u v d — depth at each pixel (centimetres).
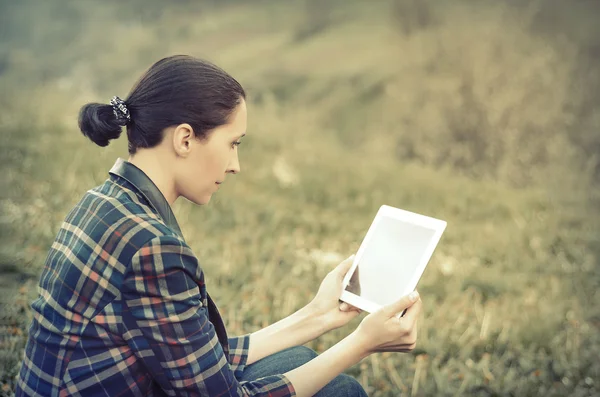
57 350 178
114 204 183
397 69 1313
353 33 1697
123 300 176
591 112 1081
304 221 615
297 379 197
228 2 2012
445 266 526
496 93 1088
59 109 941
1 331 333
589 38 1239
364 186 786
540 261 554
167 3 2025
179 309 178
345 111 1381
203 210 597
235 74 1600
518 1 1308
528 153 1027
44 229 476
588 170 961
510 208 728
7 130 755
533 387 341
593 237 624
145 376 182
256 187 725
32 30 1859
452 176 968
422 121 1138
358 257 229
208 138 189
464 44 1137
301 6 1870
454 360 363
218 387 183
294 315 236
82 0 2019
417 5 1255
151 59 1772
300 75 1559
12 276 399
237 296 416
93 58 1762
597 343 404
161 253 176
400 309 202
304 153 950
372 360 346
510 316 429
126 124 192
